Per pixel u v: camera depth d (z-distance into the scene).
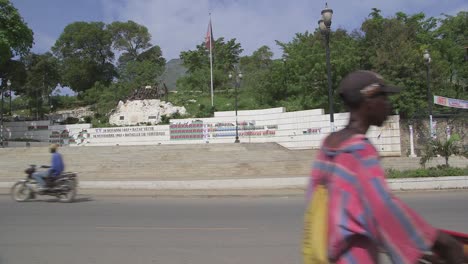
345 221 2.20
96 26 78.81
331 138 2.43
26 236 8.78
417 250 2.06
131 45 81.44
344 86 2.47
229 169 24.97
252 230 9.24
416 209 11.89
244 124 39.34
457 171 17.58
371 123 2.45
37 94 61.31
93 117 55.59
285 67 43.97
